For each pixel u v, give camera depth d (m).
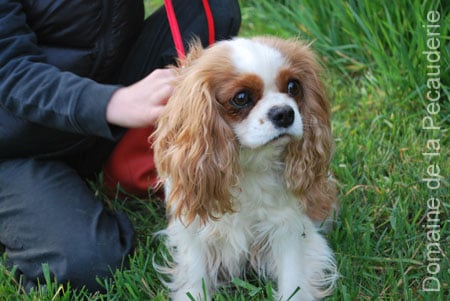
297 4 4.37
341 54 4.07
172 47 3.03
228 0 3.13
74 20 2.68
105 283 2.54
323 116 2.50
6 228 2.70
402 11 3.76
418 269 2.64
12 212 2.68
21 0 2.67
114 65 2.90
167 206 2.44
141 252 2.71
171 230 2.67
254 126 2.22
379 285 2.56
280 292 2.55
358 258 2.69
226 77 2.23
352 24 4.01
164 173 2.41
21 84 2.43
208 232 2.54
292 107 2.22
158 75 2.38
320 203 2.64
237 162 2.34
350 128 3.61
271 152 2.41
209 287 2.65
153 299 2.51
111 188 3.22
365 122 3.65
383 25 3.88
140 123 2.36
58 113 2.39
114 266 2.61
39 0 2.66
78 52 2.75
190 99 2.26
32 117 2.48
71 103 2.36
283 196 2.49
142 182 3.13
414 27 3.75
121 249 2.66
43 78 2.43
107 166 3.15
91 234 2.62
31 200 2.68
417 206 2.98
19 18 2.57
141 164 3.10
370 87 3.87
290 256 2.56
